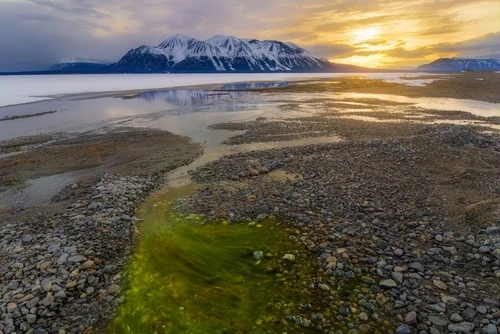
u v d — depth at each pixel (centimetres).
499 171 1700
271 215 1338
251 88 10269
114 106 6081
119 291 939
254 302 868
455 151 2025
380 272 960
